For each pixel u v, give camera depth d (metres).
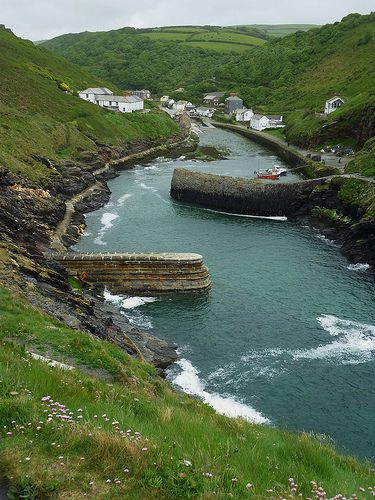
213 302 40.47
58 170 75.19
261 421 25.72
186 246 54.53
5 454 8.01
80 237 56.41
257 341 34.38
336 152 99.94
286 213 69.31
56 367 15.34
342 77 159.38
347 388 29.14
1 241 37.75
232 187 71.31
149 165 102.75
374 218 51.62
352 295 42.41
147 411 12.51
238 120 170.25
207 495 7.55
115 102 143.75
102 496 7.32
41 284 32.16
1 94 97.94
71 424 9.27
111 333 30.17
